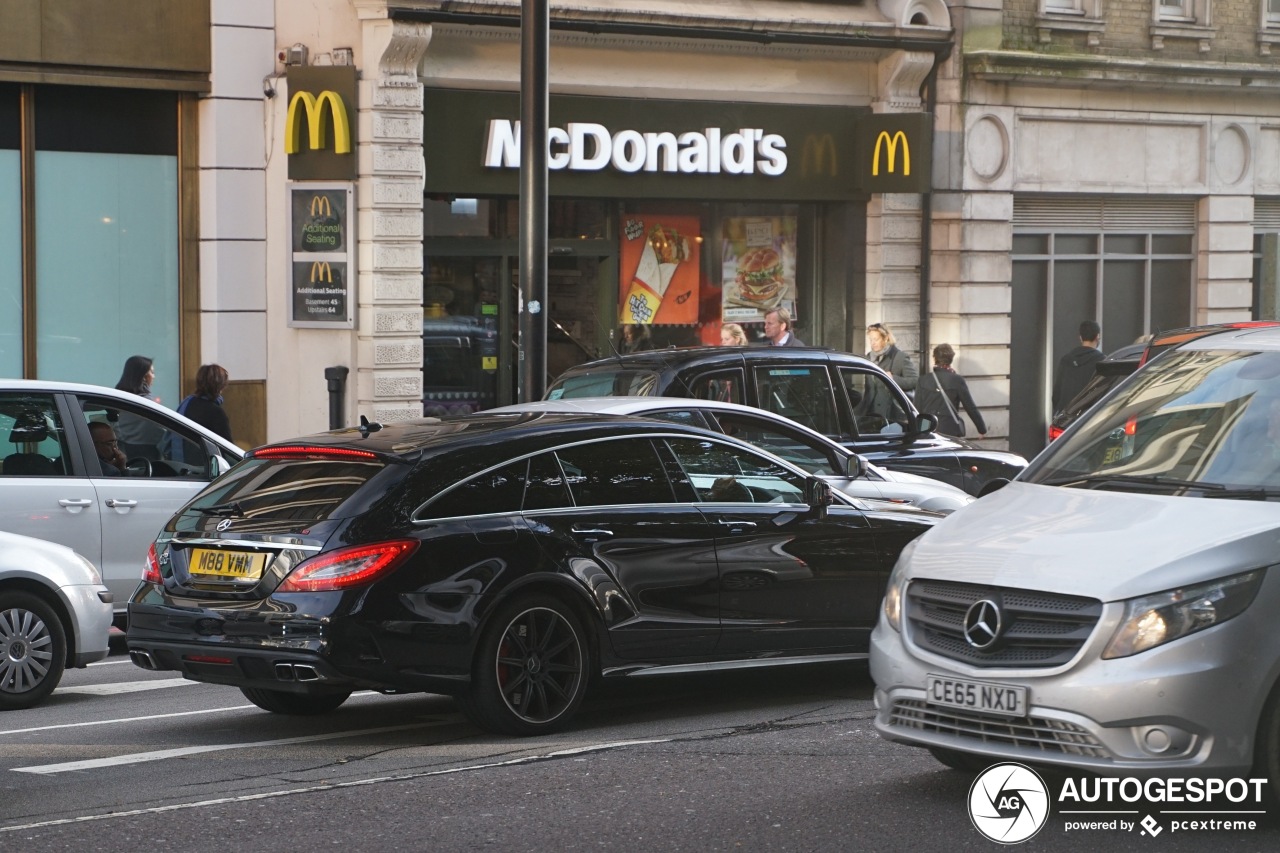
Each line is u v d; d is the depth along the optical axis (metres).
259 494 12.16
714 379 17.89
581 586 12.15
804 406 18.55
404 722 12.93
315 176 26.17
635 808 9.84
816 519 13.41
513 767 10.98
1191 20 34.53
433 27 26.42
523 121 20.80
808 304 31.19
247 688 13.34
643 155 28.66
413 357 26.73
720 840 9.11
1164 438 10.21
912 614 9.41
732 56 29.50
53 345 25.58
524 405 15.06
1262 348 10.57
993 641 8.89
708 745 11.62
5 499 15.48
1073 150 33.28
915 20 30.91
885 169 30.36
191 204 26.25
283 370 26.59
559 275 28.83
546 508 12.22
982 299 32.03
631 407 14.96
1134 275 34.84
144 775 11.02
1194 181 35.06
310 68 25.94
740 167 29.58
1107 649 8.59
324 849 9.07
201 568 12.01
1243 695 8.48
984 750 8.94
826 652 13.43
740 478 13.29
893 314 31.36
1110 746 8.52
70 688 15.04
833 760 11.02
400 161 26.36
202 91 25.97
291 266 26.36
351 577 11.38
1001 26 31.97
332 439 12.43
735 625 12.88
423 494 11.74
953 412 27.47
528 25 20.66
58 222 25.50
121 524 16.12
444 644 11.55
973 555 9.29
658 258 29.61
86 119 25.59
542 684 12.08
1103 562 8.84
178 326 26.31
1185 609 8.55
